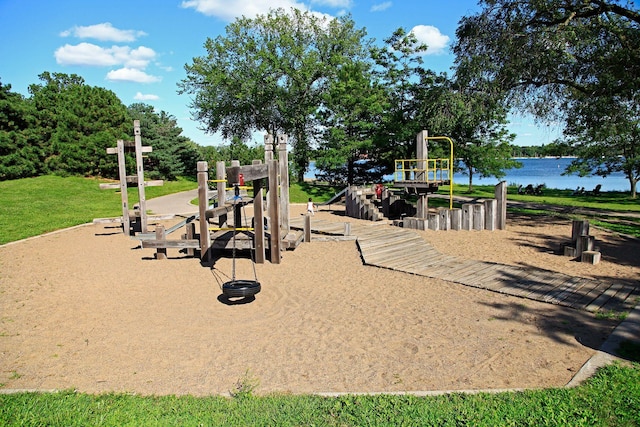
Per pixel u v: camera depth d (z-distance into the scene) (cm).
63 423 394
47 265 1061
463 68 1830
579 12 1662
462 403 425
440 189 3975
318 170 3142
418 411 411
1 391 466
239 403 433
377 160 2922
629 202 2659
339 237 1339
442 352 566
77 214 1864
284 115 3039
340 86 2592
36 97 3453
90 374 515
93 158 3002
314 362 543
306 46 3088
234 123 3422
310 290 857
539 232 1482
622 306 726
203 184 1046
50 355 568
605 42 1631
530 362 532
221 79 2955
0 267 1038
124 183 1399
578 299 763
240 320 696
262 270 1017
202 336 630
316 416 406
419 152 1694
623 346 565
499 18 1745
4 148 2809
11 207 1941
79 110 3127
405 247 1216
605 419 394
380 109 2503
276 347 590
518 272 947
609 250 1184
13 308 754
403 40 2508
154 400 442
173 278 950
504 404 421
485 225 1541
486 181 6397
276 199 1072
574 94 1848
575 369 511
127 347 592
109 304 777
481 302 768
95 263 1083
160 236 1103
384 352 570
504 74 1755
